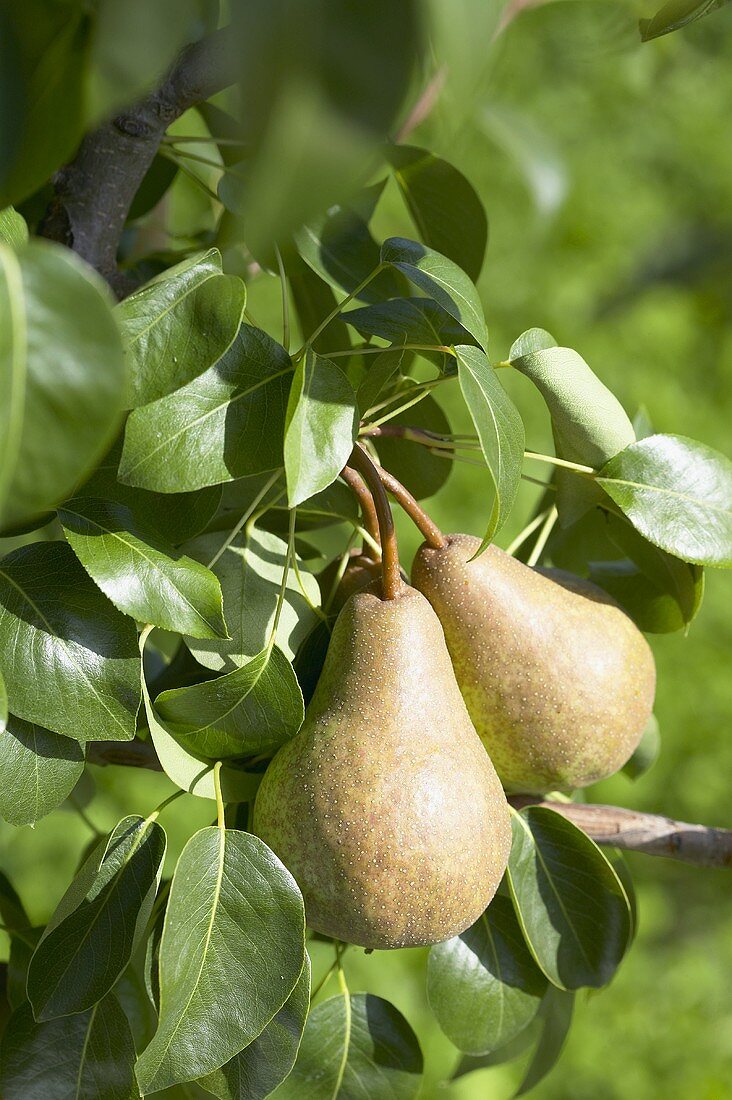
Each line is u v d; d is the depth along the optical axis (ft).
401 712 2.22
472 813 2.22
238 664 2.29
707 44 6.25
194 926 2.15
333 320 2.59
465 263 2.63
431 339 2.34
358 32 1.32
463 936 2.44
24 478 1.82
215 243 2.69
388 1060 2.41
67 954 2.18
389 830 2.19
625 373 7.93
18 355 1.82
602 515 2.58
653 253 9.75
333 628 2.32
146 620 2.13
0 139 1.74
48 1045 2.28
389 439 2.59
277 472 2.31
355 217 2.48
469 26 1.28
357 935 2.22
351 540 2.40
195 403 2.14
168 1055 2.13
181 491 2.12
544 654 2.33
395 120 1.33
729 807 7.65
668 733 7.47
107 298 1.84
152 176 2.79
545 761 2.36
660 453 2.37
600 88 7.83
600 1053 6.45
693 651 7.59
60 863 5.78
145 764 2.51
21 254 1.84
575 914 2.41
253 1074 2.20
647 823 2.58
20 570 2.18
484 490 6.86
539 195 2.77
